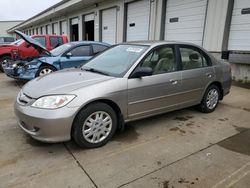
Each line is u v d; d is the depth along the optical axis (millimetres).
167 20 10695
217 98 4879
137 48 3814
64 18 21969
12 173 2600
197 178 2590
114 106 3309
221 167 2814
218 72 4711
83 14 18141
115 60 3818
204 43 8977
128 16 13188
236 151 3209
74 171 2664
